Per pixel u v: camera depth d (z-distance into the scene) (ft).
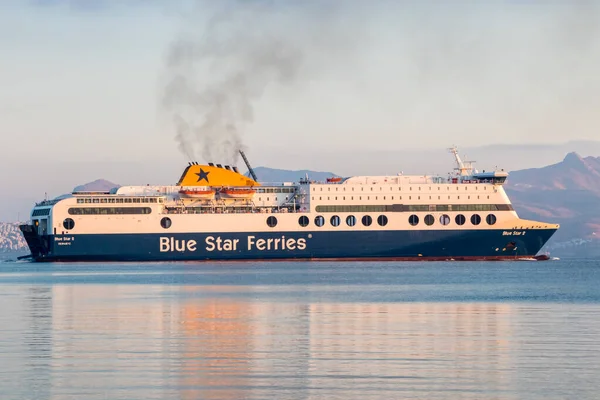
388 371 647.15
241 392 575.79
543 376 628.69
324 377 624.18
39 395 566.77
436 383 604.08
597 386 596.29
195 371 645.92
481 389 586.04
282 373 638.94
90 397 561.43
